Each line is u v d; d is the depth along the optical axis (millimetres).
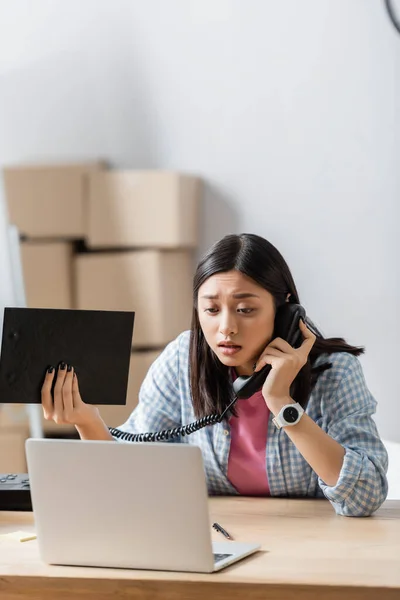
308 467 2160
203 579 1509
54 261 4141
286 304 2033
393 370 3656
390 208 3645
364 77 3684
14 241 3799
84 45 4344
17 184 4203
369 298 3705
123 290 4047
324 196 3799
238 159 4012
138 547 1569
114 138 4309
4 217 3846
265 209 3957
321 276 3820
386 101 3637
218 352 1993
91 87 4344
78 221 4133
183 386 2287
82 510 1590
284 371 1962
